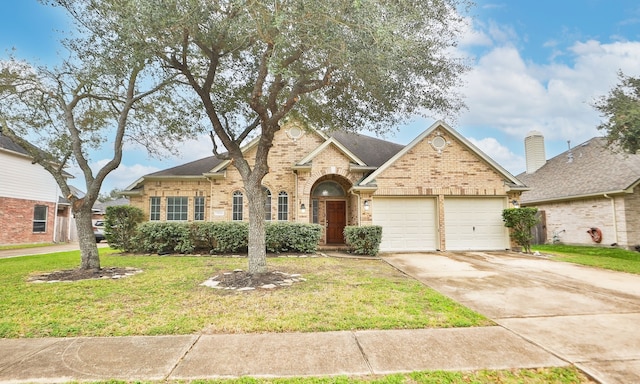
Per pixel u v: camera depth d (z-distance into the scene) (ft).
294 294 21.30
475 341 13.89
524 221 45.68
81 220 29.89
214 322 16.01
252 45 25.91
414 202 48.60
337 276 27.53
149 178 54.03
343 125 32.48
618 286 24.50
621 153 49.03
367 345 13.41
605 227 51.01
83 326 15.53
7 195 58.85
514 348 13.21
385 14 18.69
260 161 27.04
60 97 30.37
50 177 68.39
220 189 52.29
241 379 10.72
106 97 32.63
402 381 10.61
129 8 19.25
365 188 46.57
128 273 28.73
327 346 13.30
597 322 16.43
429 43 23.15
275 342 13.71
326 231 54.75
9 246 57.62
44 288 23.15
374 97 27.53
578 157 65.41
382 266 33.99
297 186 49.93
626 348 13.28
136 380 10.68
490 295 21.86
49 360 12.07
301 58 24.64
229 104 31.17
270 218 51.49
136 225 45.19
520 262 36.78
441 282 26.00
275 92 25.71
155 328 15.24
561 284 25.26
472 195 48.19
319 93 30.83
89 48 27.12
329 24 18.53
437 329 15.24
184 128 35.17
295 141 52.95
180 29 21.12
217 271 29.63
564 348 13.24
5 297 20.71
